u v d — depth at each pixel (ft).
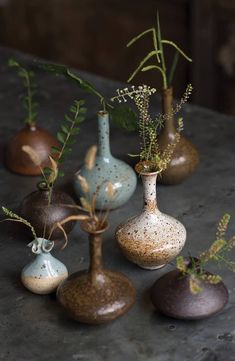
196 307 6.57
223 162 9.11
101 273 6.66
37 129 9.03
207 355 6.36
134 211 8.27
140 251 7.13
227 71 14.84
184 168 8.48
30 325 6.79
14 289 7.23
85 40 16.62
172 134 8.47
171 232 7.20
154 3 15.28
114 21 16.03
